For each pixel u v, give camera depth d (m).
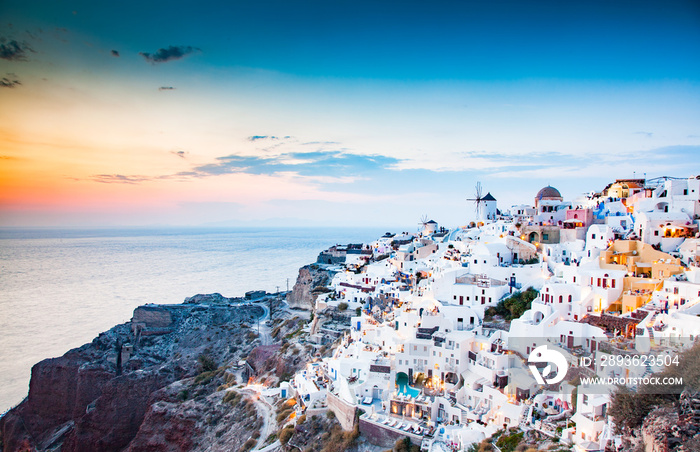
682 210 99.75
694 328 62.34
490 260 109.12
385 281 150.62
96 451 160.62
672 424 48.41
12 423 179.50
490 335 89.00
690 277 76.19
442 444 73.00
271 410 117.06
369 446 80.88
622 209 111.19
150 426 137.88
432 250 163.00
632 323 73.44
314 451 88.06
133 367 183.62
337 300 160.25
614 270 84.88
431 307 105.94
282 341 168.38
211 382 154.38
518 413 69.62
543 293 88.12
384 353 100.06
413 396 84.25
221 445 114.44
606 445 55.25
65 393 180.62
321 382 105.44
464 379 85.00
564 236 114.44
